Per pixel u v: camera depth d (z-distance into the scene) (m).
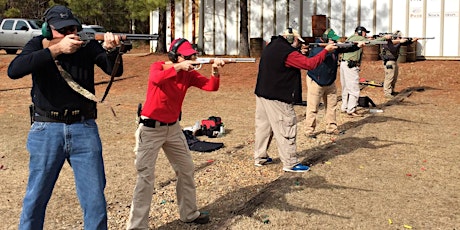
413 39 11.12
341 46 7.26
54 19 3.82
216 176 6.96
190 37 23.75
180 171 5.13
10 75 3.72
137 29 27.47
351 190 6.25
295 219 5.35
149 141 4.80
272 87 6.94
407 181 6.60
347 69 11.27
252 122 11.12
